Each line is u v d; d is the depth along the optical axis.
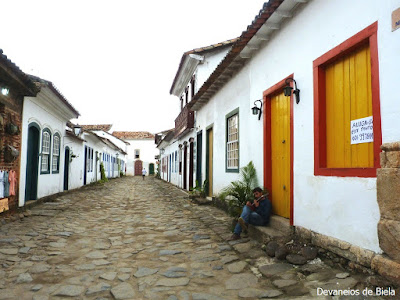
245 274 4.23
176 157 22.03
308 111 4.82
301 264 4.28
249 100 7.54
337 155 4.30
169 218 8.80
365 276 3.51
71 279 4.14
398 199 3.08
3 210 7.88
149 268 4.57
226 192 7.32
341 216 4.00
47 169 12.30
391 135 3.27
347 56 4.14
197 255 5.16
